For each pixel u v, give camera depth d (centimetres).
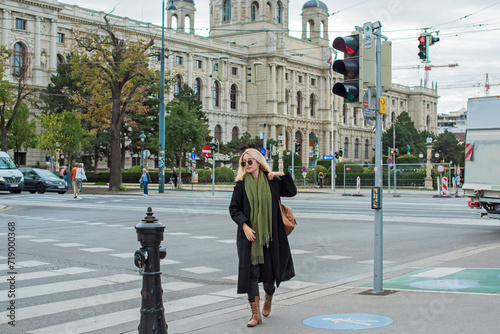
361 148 13450
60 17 7888
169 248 1442
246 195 711
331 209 2753
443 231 1812
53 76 7125
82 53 4788
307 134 11619
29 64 7025
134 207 2839
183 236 1683
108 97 4978
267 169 729
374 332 634
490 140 1792
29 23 7425
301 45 11406
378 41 870
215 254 1348
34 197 3722
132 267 1162
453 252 1341
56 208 2781
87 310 809
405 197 4247
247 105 10794
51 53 7612
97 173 7050
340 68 869
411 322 670
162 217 2300
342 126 12525
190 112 6022
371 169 5950
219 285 1005
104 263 1208
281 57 10650
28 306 830
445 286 906
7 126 5603
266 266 708
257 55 10600
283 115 10706
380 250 866
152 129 7494
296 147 5575
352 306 774
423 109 15775
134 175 6806
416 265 1163
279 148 5962
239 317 743
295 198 4025
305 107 11606
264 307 735
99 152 7550
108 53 4688
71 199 3556
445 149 12800
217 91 10325
